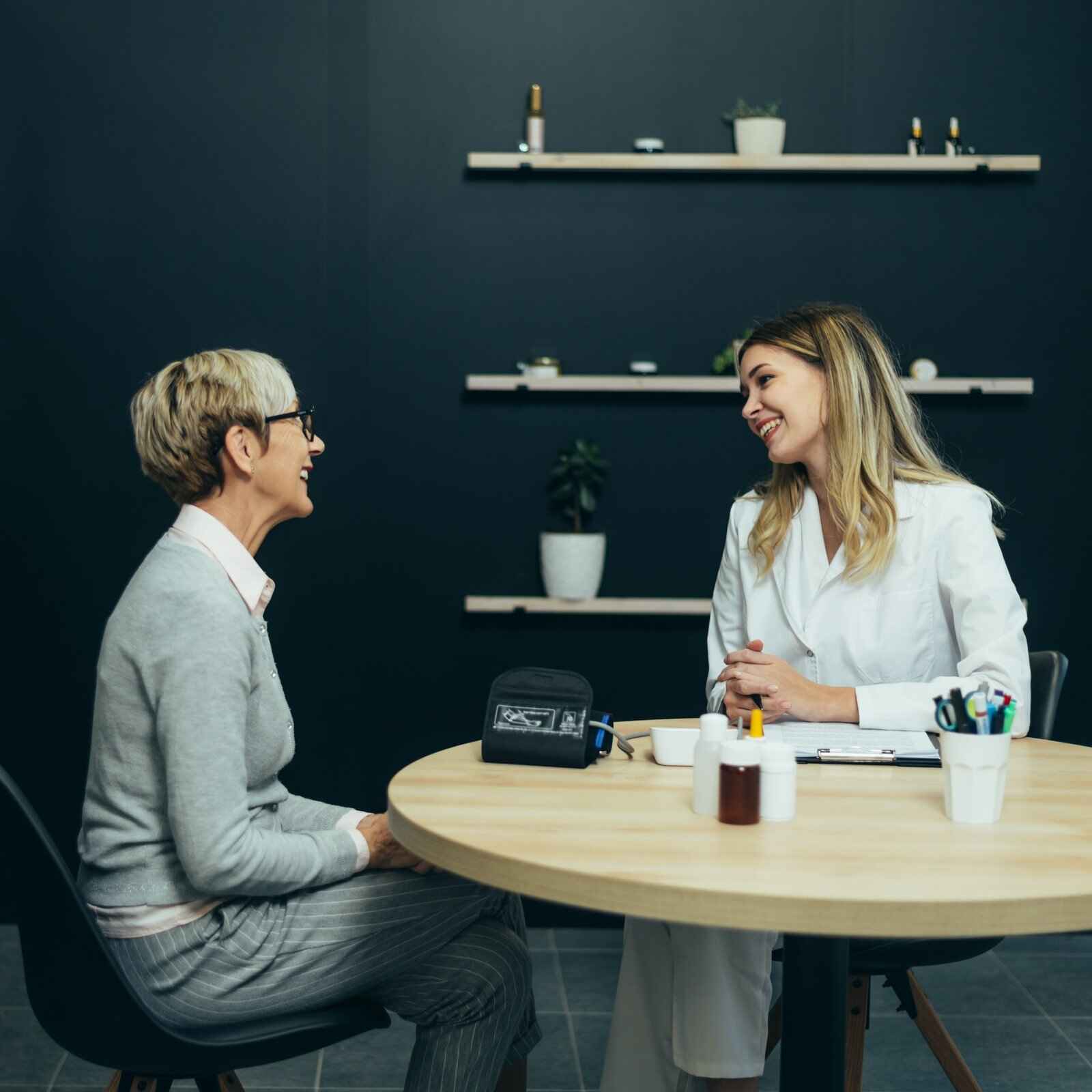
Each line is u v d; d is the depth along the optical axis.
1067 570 3.63
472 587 3.62
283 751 1.76
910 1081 2.65
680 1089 1.90
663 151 3.56
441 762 1.77
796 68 3.55
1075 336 3.60
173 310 3.52
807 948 1.49
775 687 1.98
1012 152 3.56
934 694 1.96
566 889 1.28
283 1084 2.61
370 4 3.50
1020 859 1.33
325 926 1.66
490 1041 1.73
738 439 3.63
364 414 3.58
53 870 1.44
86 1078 2.62
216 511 1.76
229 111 3.50
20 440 3.51
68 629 3.54
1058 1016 2.99
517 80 3.54
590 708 1.77
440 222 3.56
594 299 3.59
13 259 3.48
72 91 3.47
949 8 3.54
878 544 2.16
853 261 3.59
